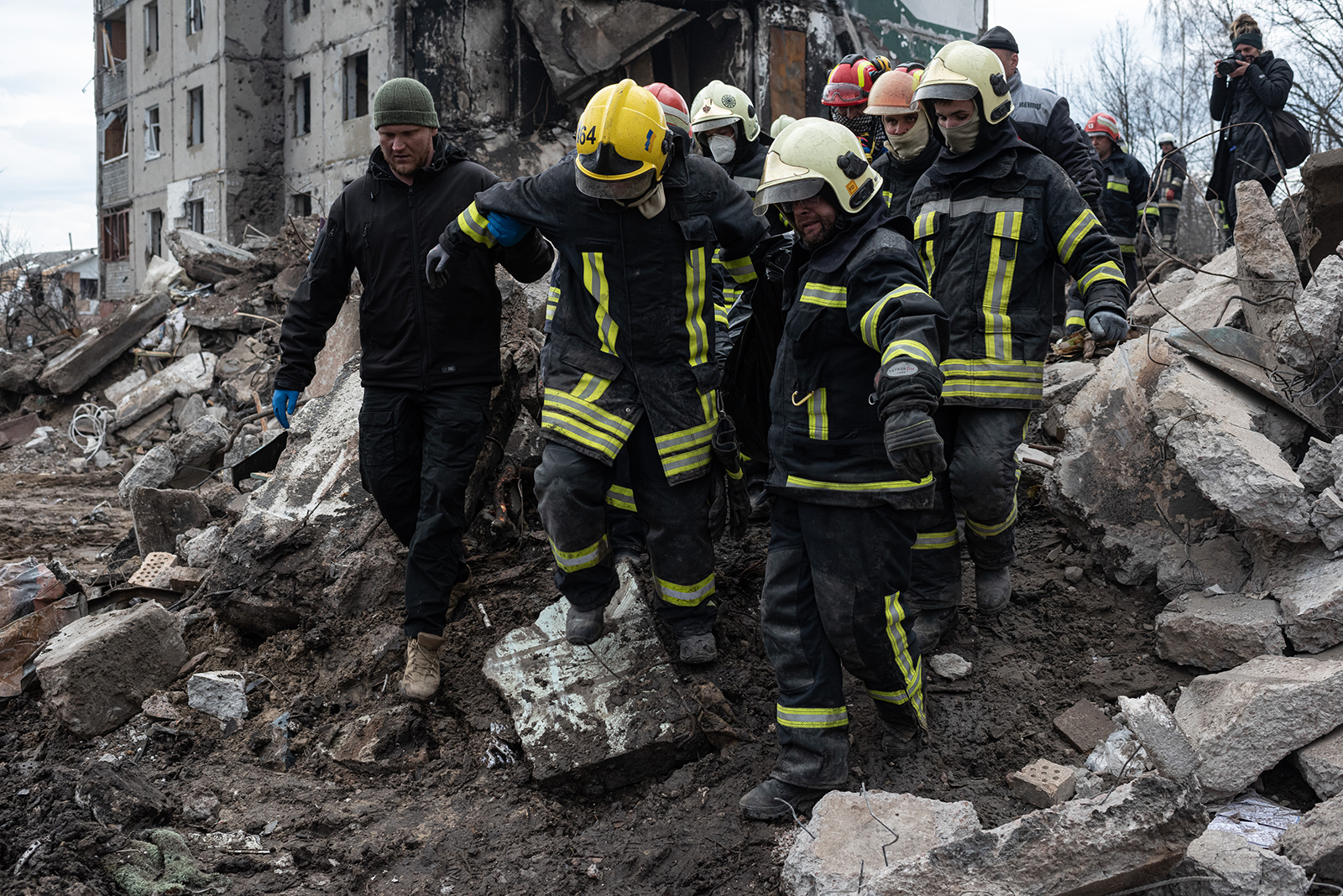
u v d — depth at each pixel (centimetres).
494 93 1723
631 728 342
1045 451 490
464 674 392
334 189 2003
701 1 1761
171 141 2381
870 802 283
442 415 373
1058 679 368
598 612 363
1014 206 356
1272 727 301
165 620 418
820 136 288
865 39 1933
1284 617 344
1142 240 932
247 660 430
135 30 2516
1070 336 617
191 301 1319
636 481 355
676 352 344
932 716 350
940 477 369
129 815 323
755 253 351
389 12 1716
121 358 1299
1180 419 375
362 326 383
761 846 301
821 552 298
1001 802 309
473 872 307
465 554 433
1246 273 438
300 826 329
